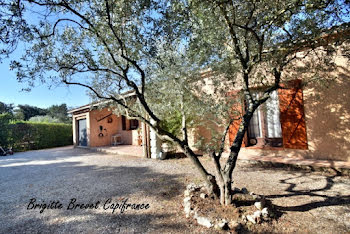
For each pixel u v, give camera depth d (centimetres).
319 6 224
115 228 265
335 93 489
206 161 658
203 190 345
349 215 273
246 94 310
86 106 1188
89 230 263
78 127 1439
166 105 533
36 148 1493
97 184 470
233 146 300
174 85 470
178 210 309
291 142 555
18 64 240
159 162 704
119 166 668
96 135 1298
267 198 339
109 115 1311
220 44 325
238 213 267
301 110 536
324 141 506
